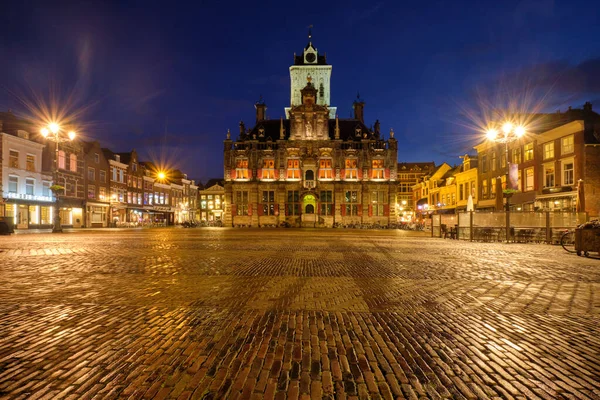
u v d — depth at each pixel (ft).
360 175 194.90
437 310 19.34
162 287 24.45
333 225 191.52
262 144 199.21
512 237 70.13
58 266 33.06
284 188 193.06
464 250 51.93
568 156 92.48
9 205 122.93
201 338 14.85
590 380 11.48
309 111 196.13
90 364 12.28
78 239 70.49
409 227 156.87
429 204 206.39
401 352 13.66
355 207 194.08
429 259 40.55
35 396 10.16
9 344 13.94
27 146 131.03
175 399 10.12
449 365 12.56
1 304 19.74
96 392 10.44
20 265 33.55
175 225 237.04
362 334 15.57
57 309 18.81
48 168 140.87
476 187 140.97
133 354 13.15
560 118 107.04
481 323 17.13
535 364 12.66
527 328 16.43
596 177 87.81
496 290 24.11
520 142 111.75
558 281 27.27
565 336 15.43
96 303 20.11
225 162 196.13
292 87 223.51
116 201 186.29
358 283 26.25
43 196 138.00
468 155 151.84
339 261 38.37
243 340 14.70
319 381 11.31
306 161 193.67
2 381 11.01
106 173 178.81
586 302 21.04
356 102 215.72
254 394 10.46
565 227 65.41
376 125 204.95
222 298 21.56
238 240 71.26
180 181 269.44
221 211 304.30
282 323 16.94
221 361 12.67
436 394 10.58
